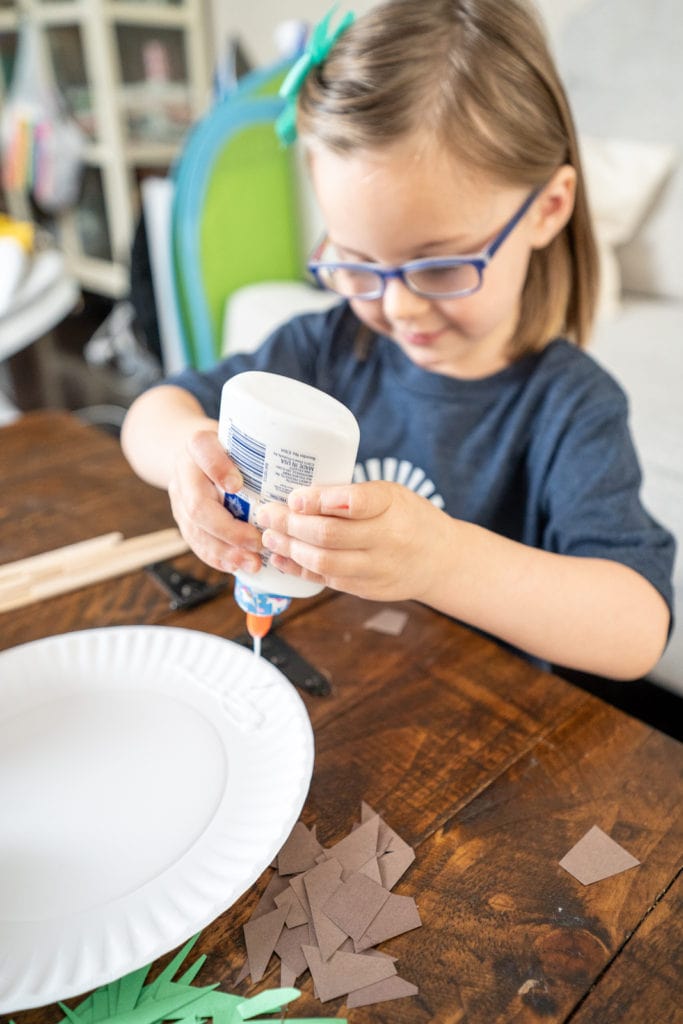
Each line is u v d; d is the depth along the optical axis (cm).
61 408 233
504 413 75
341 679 51
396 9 61
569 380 73
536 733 46
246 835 38
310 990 32
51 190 306
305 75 65
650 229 176
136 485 76
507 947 34
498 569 51
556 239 72
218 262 192
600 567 56
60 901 35
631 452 68
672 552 61
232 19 271
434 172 56
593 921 35
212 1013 31
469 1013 31
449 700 49
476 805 41
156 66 286
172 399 74
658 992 32
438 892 36
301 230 206
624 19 172
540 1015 31
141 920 34
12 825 39
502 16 61
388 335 71
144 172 297
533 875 37
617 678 56
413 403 79
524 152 60
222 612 57
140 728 45
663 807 41
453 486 77
